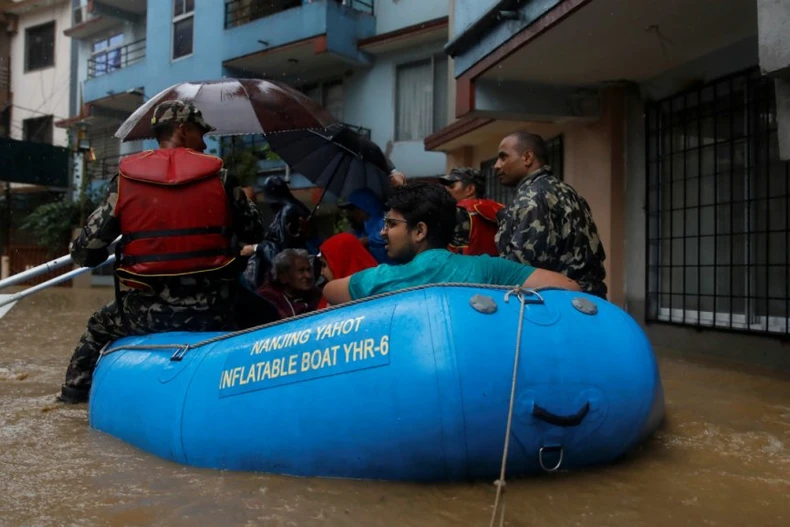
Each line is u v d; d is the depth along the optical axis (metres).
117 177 3.36
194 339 3.03
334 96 16.62
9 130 24.75
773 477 2.54
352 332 2.39
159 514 2.15
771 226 5.33
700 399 3.94
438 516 2.12
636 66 6.27
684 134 6.21
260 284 5.04
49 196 22.78
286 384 2.46
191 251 3.29
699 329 5.89
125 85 19.89
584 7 4.98
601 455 2.47
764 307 5.42
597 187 7.10
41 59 24.23
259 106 4.84
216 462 2.59
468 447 2.22
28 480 2.48
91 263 3.52
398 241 2.79
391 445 2.27
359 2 15.73
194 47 17.73
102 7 20.44
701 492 2.37
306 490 2.31
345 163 5.96
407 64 15.29
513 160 3.75
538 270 2.74
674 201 6.38
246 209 3.49
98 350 3.87
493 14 6.05
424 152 14.99
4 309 9.77
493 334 2.27
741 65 5.55
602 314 2.51
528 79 6.76
